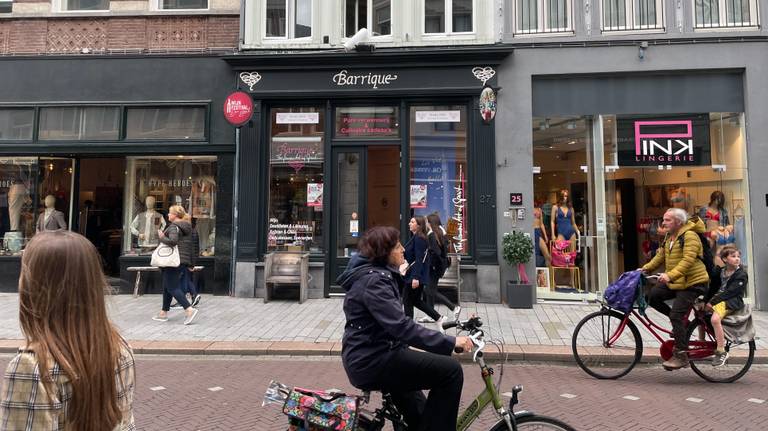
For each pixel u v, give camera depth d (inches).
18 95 422.9
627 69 386.3
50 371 55.2
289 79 406.9
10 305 365.7
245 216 403.5
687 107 387.9
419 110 410.9
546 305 377.1
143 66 419.5
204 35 420.8
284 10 420.2
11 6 433.7
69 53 423.2
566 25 398.6
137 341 273.0
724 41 378.3
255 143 406.3
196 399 191.6
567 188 399.9
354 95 403.2
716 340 216.8
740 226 380.2
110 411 59.1
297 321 320.8
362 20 422.6
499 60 392.5
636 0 391.9
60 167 438.3
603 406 185.9
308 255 395.9
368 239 116.6
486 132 392.8
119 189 454.9
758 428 165.2
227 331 295.3
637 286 224.7
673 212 219.9
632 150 394.0
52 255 59.1
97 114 421.7
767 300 364.5
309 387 207.2
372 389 111.0
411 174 409.4
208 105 415.2
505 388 208.1
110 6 425.1
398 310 107.9
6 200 430.0
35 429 53.7
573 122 399.2
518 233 376.8
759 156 371.9
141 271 414.9
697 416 175.9
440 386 111.2
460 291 388.5
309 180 415.5
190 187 429.4
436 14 411.8
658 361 244.7
